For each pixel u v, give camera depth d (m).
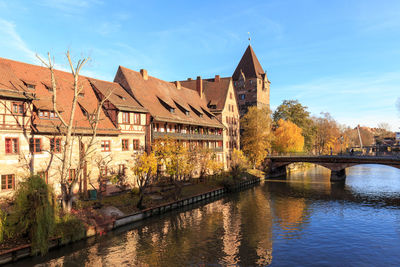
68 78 33.41
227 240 22.98
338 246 21.91
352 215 30.73
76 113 30.19
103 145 31.30
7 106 23.66
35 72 29.83
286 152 69.69
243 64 76.94
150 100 41.78
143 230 24.70
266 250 21.08
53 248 19.69
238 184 46.69
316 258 19.78
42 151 25.95
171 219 28.34
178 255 19.94
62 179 22.27
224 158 57.22
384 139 110.94
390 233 24.86
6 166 23.31
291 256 20.08
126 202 28.66
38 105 26.55
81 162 24.41
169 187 36.88
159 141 35.06
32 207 18.64
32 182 19.27
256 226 26.70
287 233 24.83
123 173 33.34
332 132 92.81
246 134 62.41
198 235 24.02
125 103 35.16
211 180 45.12
